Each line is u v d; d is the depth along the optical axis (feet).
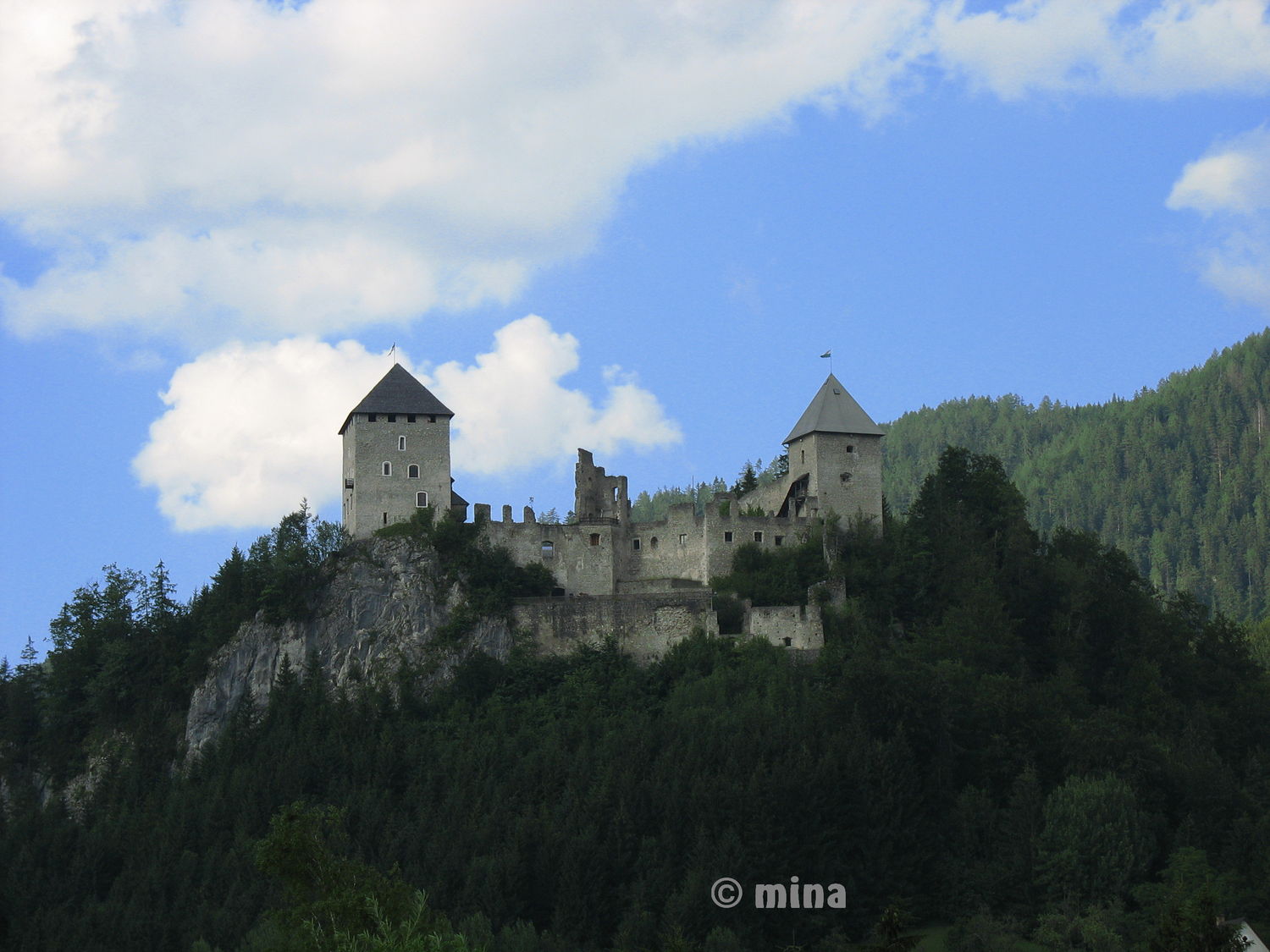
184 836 431.02
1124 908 390.83
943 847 412.16
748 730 431.02
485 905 375.25
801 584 524.11
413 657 505.25
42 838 446.60
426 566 522.47
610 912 380.17
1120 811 404.77
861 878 396.16
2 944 391.04
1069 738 440.04
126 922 387.96
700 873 375.45
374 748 457.68
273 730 476.95
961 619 495.82
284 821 248.93
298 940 231.91
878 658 453.99
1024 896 396.98
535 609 512.63
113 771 512.22
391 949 221.87
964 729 443.32
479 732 468.34
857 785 410.52
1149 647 524.11
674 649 497.87
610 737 445.37
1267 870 384.27
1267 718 506.07
